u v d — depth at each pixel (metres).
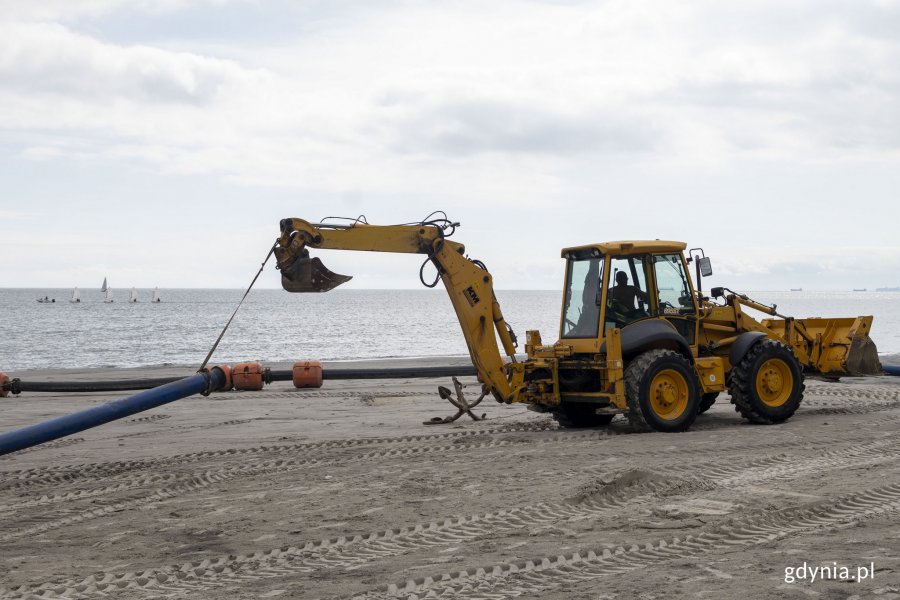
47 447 11.48
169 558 5.85
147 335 56.62
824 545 5.68
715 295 12.47
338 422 13.76
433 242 11.16
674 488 7.37
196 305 151.75
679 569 5.24
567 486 7.80
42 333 58.66
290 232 10.37
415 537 6.22
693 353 11.84
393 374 17.92
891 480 7.75
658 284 11.65
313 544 6.10
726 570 5.18
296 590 5.06
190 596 5.02
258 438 11.98
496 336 11.77
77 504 7.70
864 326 12.92
